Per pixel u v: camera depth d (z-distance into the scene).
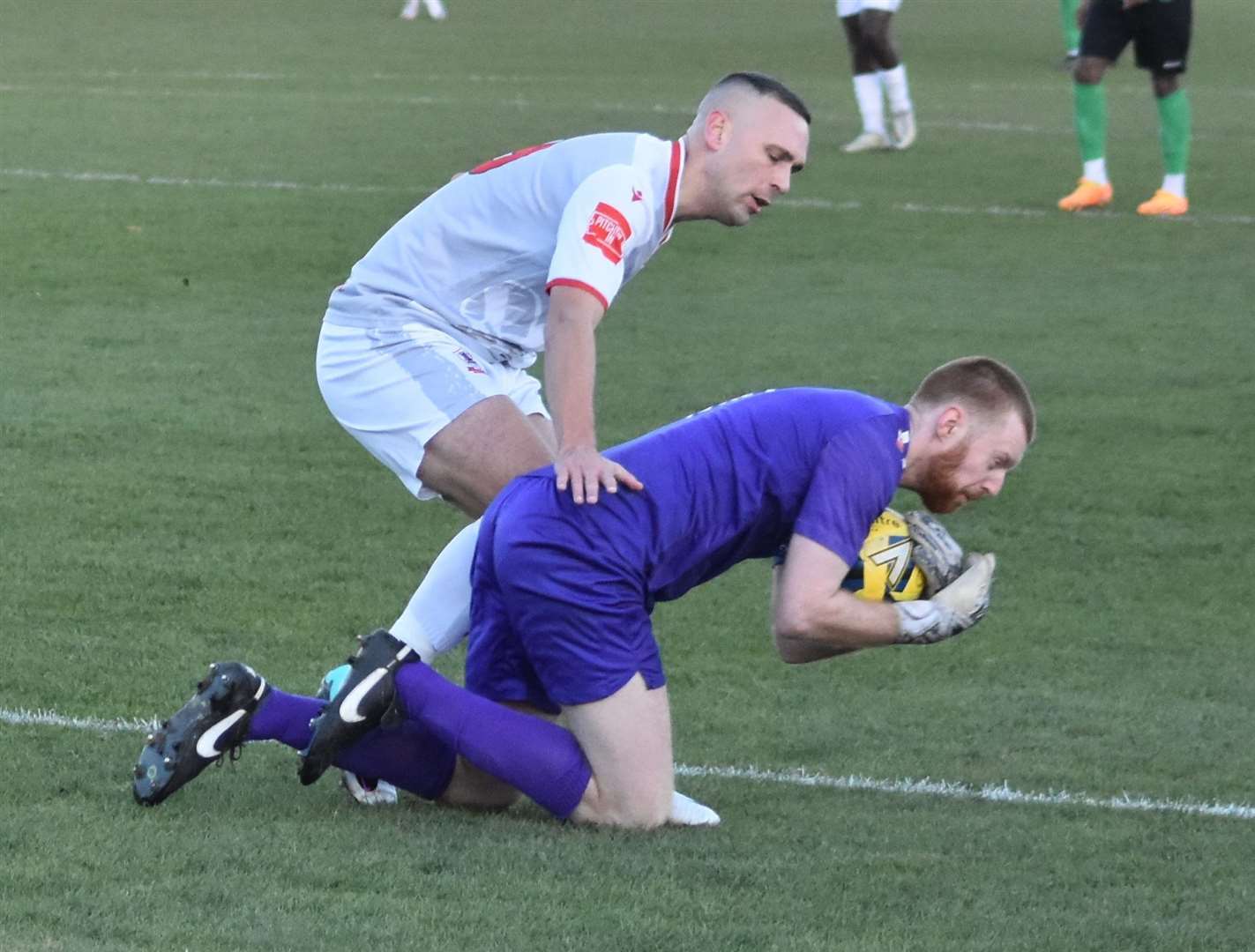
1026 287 39.12
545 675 13.97
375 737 14.14
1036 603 21.48
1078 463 27.12
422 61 77.94
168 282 38.38
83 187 48.31
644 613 14.01
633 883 12.88
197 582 21.12
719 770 15.98
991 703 18.12
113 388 30.12
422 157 53.50
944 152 56.19
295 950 11.54
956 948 12.00
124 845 13.23
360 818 14.19
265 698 14.23
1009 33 93.06
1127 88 72.69
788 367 32.28
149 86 68.38
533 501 13.94
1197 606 21.48
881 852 13.92
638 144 15.42
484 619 14.50
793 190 49.69
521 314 16.28
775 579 14.63
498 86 69.44
